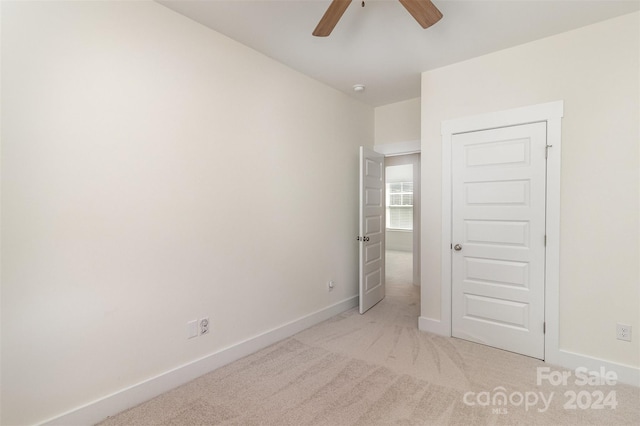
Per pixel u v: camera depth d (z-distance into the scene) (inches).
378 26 92.0
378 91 144.7
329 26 72.1
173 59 84.6
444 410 74.1
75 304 68.1
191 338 88.7
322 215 135.6
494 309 108.6
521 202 103.0
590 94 91.7
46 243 64.4
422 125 123.0
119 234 74.5
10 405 60.7
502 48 104.9
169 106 83.7
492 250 108.7
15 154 60.7
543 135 98.9
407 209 356.8
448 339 115.4
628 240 86.7
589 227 92.0
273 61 112.8
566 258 95.5
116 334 74.2
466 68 113.2
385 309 151.0
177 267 85.4
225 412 74.0
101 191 71.6
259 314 108.0
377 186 161.0
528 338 102.0
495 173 107.5
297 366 95.5
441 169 118.9
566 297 95.7
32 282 62.9
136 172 77.2
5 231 59.9
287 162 118.6
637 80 85.4
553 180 97.1
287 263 118.8
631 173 86.3
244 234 103.0
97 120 70.9
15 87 60.5
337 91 143.1
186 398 79.6
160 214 81.7
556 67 96.7
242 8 83.6
